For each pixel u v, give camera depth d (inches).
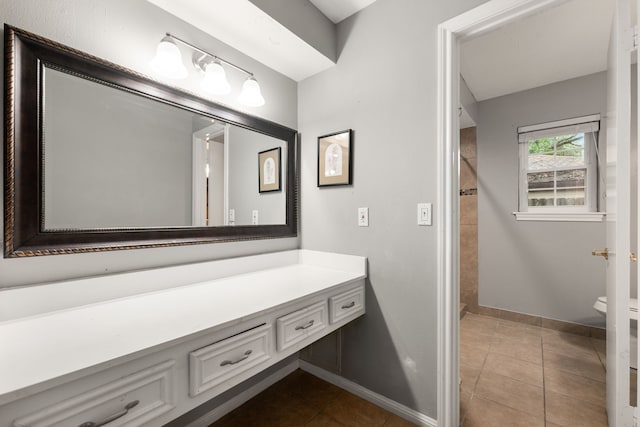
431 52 56.5
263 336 42.6
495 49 84.2
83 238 43.4
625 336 42.7
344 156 69.2
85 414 26.9
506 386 71.6
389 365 62.6
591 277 98.9
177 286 53.5
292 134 78.2
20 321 36.7
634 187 79.3
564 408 63.2
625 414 42.2
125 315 39.1
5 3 37.7
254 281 58.5
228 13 54.3
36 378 24.3
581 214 99.7
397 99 61.1
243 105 66.9
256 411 62.7
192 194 57.5
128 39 48.7
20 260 38.5
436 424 55.7
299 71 75.2
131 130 49.3
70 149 42.8
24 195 38.5
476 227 121.4
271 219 72.9
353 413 61.9
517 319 112.3
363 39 66.9
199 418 57.6
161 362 32.1
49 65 40.7
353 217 68.2
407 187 59.6
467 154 123.6
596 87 98.2
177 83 55.2
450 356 54.0
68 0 42.7
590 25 73.3
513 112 113.5
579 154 103.3
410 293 59.3
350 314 60.7
